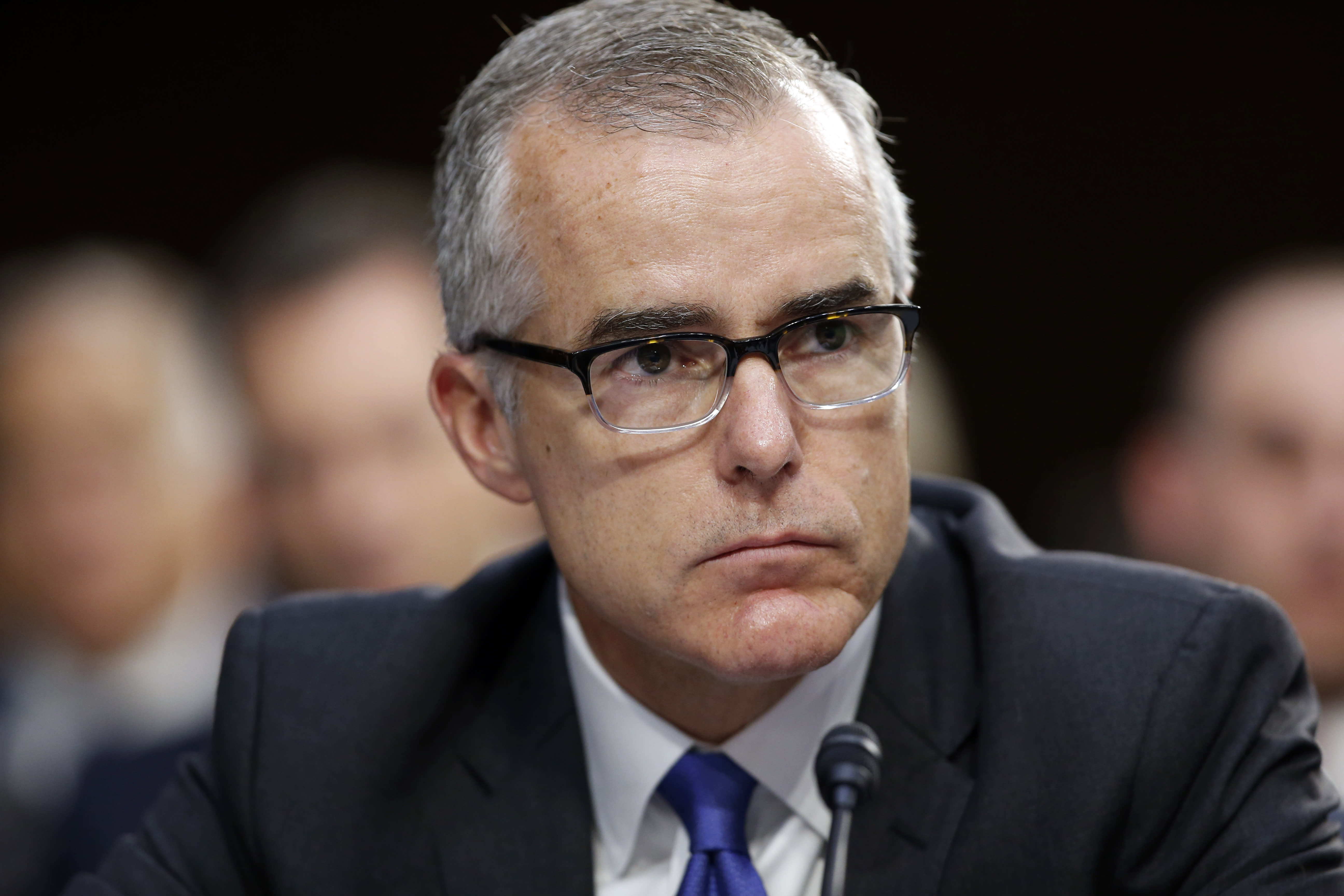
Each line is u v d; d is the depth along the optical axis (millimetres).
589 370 3967
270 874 4598
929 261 14938
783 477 3871
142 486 10781
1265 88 14656
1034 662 4418
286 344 9969
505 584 5168
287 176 14695
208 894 4770
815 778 4398
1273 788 4160
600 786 4711
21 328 11117
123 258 12195
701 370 3953
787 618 3844
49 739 10133
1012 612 4570
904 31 14609
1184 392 9641
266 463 10352
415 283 10227
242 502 10906
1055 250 14883
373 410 9852
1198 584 4500
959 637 4742
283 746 4793
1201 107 14750
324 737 4781
